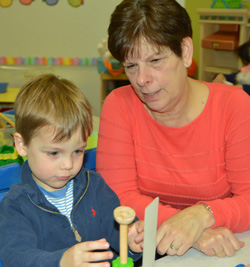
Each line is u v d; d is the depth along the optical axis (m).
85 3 4.19
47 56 4.35
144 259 0.74
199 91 1.16
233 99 1.13
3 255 0.82
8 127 1.56
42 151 0.87
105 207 1.04
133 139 1.22
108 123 1.22
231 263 0.90
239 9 3.33
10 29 4.24
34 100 0.88
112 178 1.21
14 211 0.89
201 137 1.15
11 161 1.29
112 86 4.29
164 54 0.97
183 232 0.93
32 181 0.93
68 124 0.86
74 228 0.97
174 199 1.22
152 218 0.71
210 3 3.82
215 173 1.16
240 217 1.02
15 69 3.45
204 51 3.77
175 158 1.17
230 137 1.12
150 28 0.93
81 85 4.45
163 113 1.13
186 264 0.89
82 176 1.00
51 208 0.93
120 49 0.98
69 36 4.29
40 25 4.25
